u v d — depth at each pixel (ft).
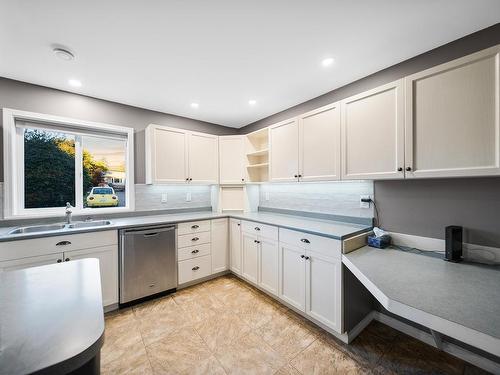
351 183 7.48
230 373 4.76
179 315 6.89
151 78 6.99
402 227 6.19
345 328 5.62
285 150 8.36
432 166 4.73
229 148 11.01
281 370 4.84
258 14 4.46
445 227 5.26
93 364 2.00
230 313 6.98
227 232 10.04
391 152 5.38
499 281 3.80
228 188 11.37
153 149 8.95
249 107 9.54
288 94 8.21
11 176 6.97
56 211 7.91
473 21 4.65
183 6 4.25
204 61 6.10
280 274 7.33
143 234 7.64
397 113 5.24
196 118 11.01
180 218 8.87
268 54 5.80
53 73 6.64
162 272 8.04
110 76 6.85
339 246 5.55
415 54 5.81
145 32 4.95
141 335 5.96
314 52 5.72
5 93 6.88
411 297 3.26
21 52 5.61
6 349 1.69
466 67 4.29
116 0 4.09
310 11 4.39
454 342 5.30
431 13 4.43
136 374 4.73
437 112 4.65
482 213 4.93
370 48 5.57
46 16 4.43
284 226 7.14
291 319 6.68
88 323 2.09
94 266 3.59
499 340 2.35
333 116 6.68
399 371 4.82
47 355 1.65
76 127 8.25
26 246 5.92
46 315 2.21
